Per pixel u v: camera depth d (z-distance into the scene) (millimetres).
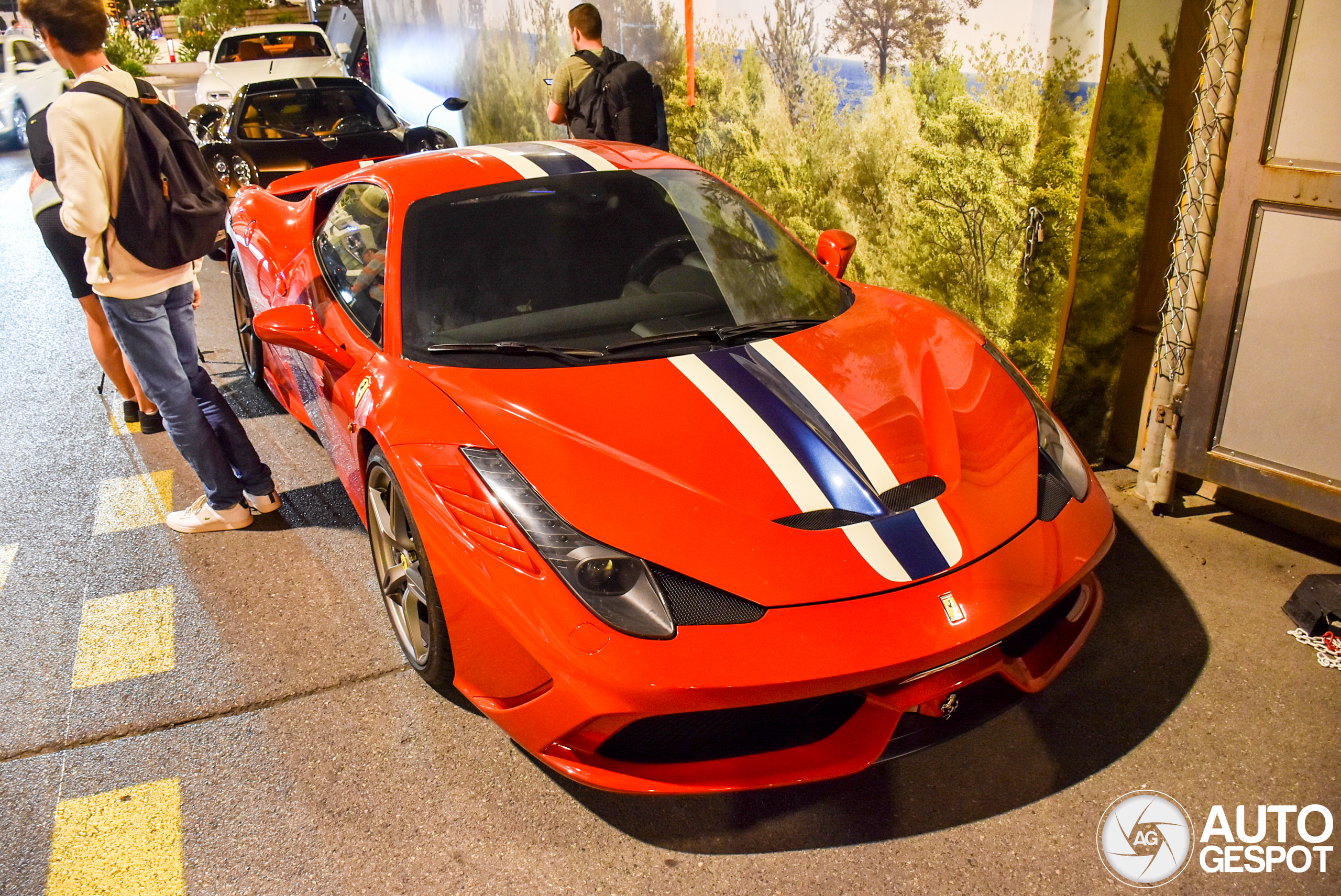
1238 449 2969
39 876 2010
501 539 1954
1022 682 2043
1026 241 3564
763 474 1997
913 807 2064
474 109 10227
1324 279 2658
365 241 2959
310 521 3484
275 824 2109
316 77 8242
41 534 3477
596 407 2166
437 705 2459
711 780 1884
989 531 1984
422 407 2258
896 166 4191
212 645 2768
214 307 6336
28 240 8422
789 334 2531
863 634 1775
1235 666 2434
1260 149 2691
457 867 1974
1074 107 3303
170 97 16391
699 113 5824
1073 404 3600
